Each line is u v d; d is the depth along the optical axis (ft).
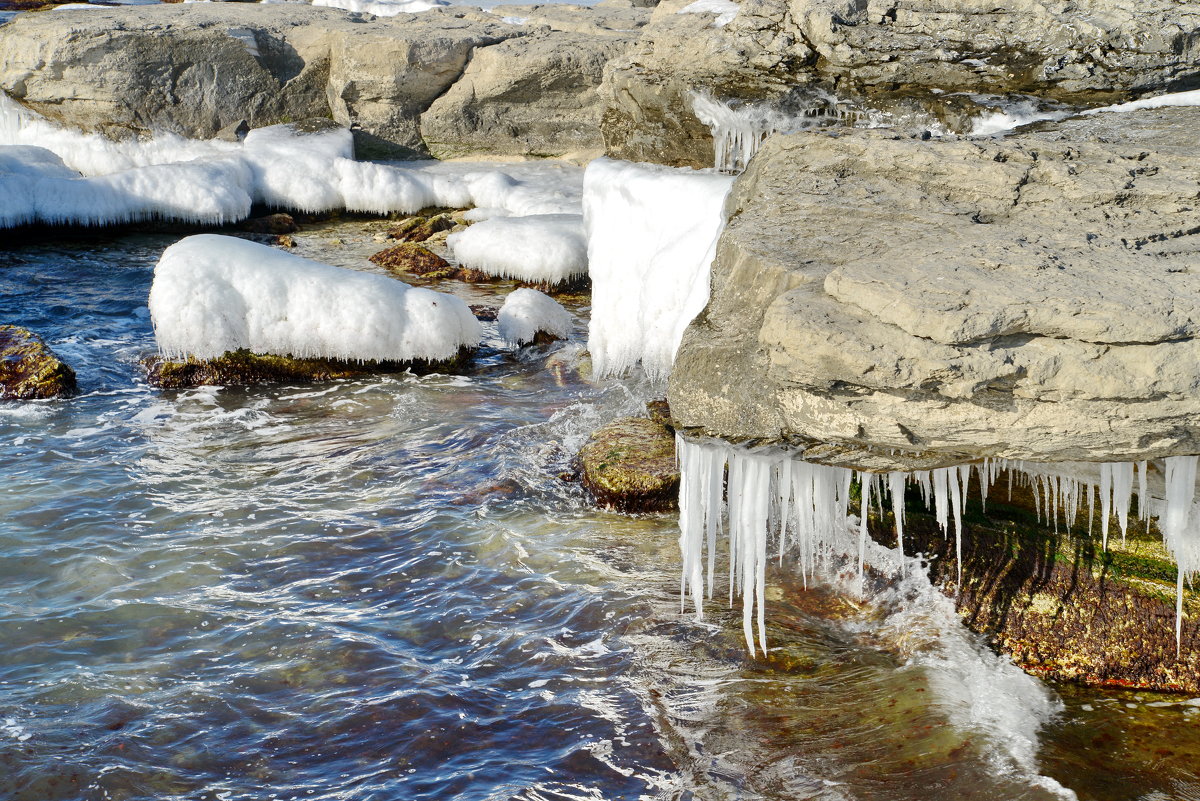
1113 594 17.66
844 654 17.62
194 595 19.17
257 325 30.50
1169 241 15.71
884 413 13.76
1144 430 13.15
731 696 16.47
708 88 29.04
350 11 68.54
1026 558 18.54
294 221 52.26
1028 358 12.96
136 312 37.78
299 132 57.36
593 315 30.63
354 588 19.63
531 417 28.30
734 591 19.57
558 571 20.31
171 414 28.19
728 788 14.42
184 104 56.70
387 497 23.44
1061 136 20.65
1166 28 23.68
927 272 14.20
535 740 15.40
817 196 18.53
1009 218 17.25
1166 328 12.53
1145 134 20.58
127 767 14.53
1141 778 14.55
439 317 31.83
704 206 26.32
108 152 54.34
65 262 44.09
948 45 25.58
